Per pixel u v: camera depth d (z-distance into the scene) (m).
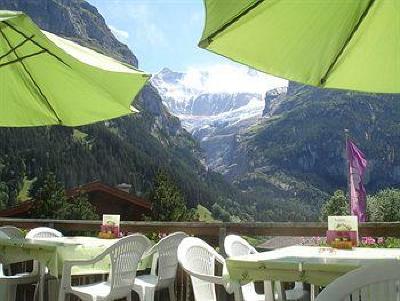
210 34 2.24
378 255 2.82
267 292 3.02
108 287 3.59
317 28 2.42
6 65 3.52
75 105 3.79
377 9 2.47
